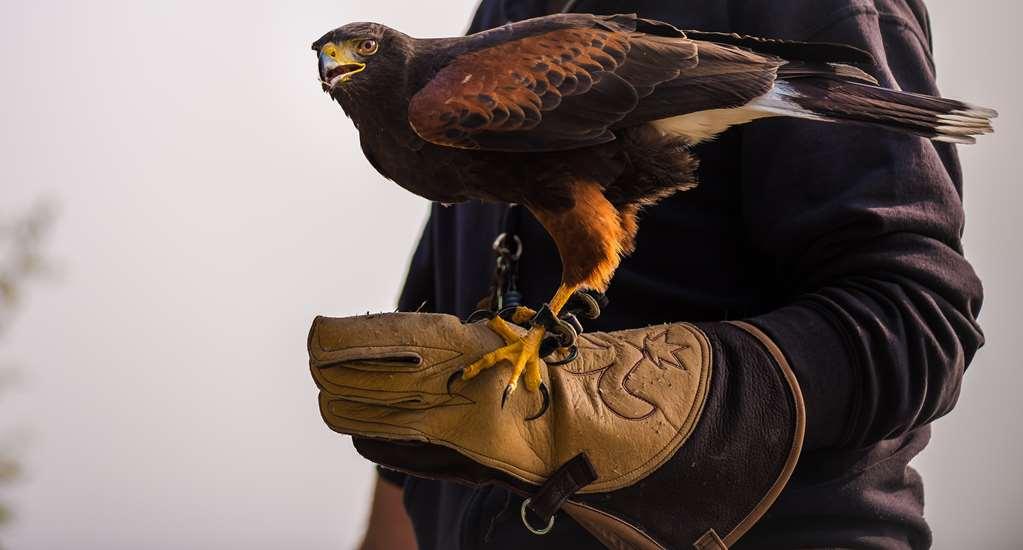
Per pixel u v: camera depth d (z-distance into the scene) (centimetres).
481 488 381
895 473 374
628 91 373
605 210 374
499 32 378
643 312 383
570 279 374
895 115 372
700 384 366
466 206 400
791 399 365
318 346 363
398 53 378
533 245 388
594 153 374
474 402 363
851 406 367
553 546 375
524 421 364
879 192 372
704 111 374
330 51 378
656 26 377
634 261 384
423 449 364
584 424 364
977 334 371
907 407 366
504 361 364
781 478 365
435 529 396
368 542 414
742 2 386
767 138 379
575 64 374
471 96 373
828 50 375
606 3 392
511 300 384
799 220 374
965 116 372
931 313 369
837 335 367
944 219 372
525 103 372
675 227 384
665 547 364
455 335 364
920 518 375
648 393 366
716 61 374
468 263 398
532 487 364
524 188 375
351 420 363
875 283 370
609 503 364
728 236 383
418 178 379
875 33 380
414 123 373
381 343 362
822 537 370
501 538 377
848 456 371
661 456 364
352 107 379
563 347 365
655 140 375
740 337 368
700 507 365
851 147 375
